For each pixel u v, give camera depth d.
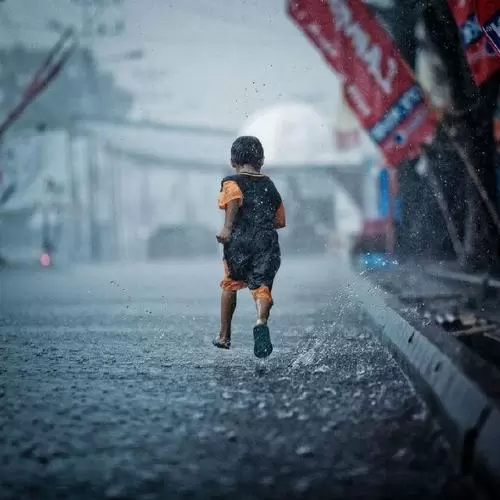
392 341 20.05
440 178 37.25
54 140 121.94
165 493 9.87
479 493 9.69
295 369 18.22
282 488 9.98
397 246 47.09
